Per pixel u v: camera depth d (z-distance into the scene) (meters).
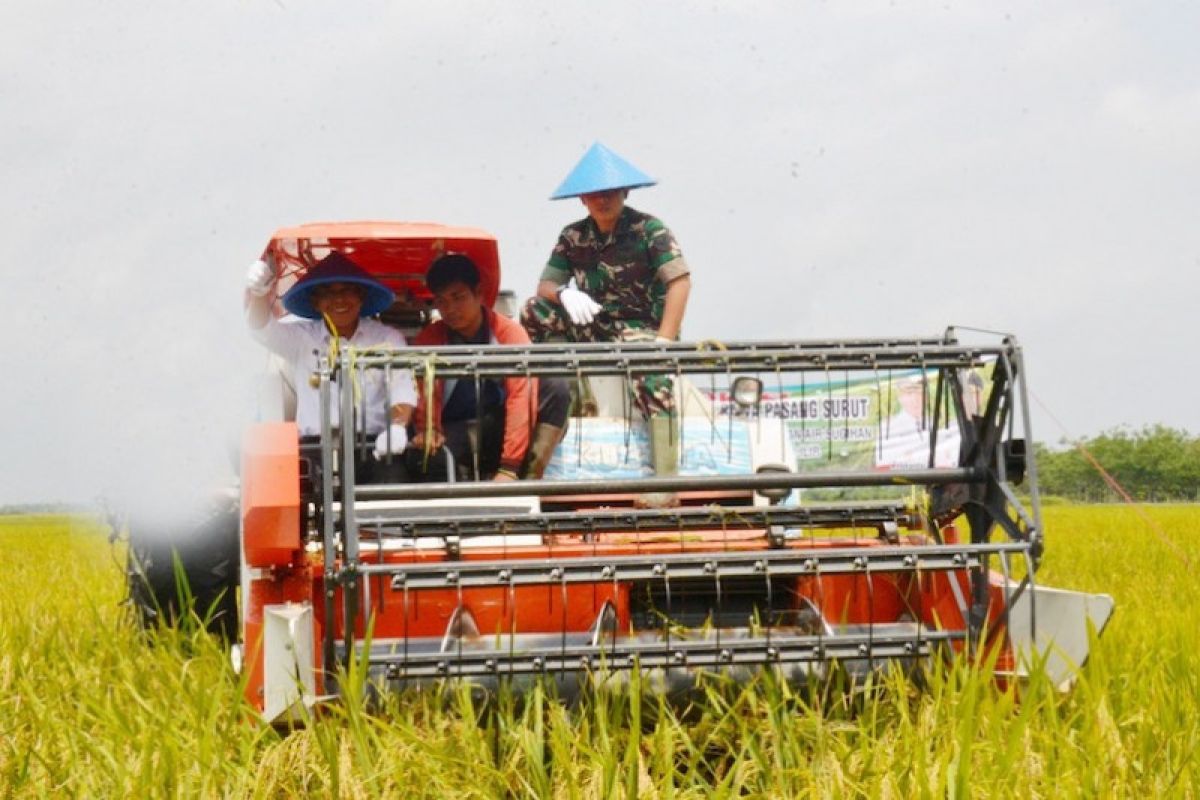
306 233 7.06
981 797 4.26
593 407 7.11
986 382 5.73
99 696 5.66
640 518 5.93
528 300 8.37
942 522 6.06
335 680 5.13
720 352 5.50
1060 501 81.38
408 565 5.04
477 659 5.06
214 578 7.56
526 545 5.87
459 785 4.50
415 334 7.97
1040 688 5.10
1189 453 79.62
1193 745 4.63
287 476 5.14
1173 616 7.52
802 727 4.97
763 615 5.88
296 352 7.13
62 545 27.23
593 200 8.09
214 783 4.56
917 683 5.39
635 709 4.64
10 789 4.71
